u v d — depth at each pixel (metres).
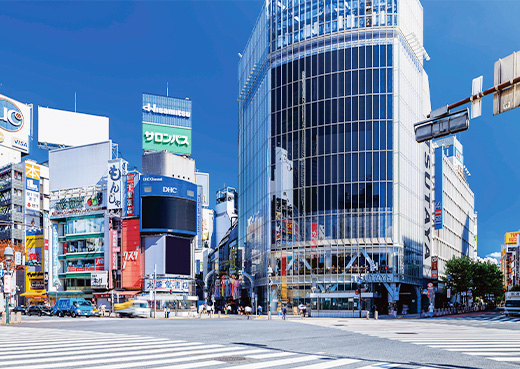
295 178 69.88
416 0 77.44
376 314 50.25
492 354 14.97
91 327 31.22
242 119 95.56
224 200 148.25
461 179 122.00
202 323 38.94
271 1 76.44
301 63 71.56
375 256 63.81
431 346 17.55
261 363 12.41
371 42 68.06
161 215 75.06
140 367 11.53
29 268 84.31
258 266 76.94
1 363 12.23
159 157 80.75
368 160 65.88
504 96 11.50
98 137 104.69
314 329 28.91
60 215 82.62
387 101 66.75
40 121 98.62
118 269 76.56
